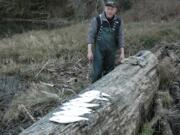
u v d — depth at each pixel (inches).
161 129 154.3
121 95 142.2
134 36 340.5
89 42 183.6
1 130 172.2
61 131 108.1
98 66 187.9
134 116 140.9
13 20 729.0
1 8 737.0
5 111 188.5
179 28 404.2
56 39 338.6
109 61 189.8
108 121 124.7
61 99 191.5
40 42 326.6
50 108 183.6
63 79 234.2
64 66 258.7
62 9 717.9
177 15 522.9
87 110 120.6
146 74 175.3
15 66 255.8
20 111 181.5
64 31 411.5
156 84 184.2
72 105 124.7
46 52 291.7
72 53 288.8
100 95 134.0
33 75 241.0
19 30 569.3
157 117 158.2
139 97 152.9
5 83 226.1
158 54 224.7
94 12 631.2
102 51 186.1
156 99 174.9
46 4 751.1
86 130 112.7
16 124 175.3
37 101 187.6
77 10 674.8
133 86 154.6
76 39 335.0
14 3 735.7
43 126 110.2
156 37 341.7
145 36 338.0
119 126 129.6
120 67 175.0
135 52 299.9
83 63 269.4
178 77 210.1
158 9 543.2
